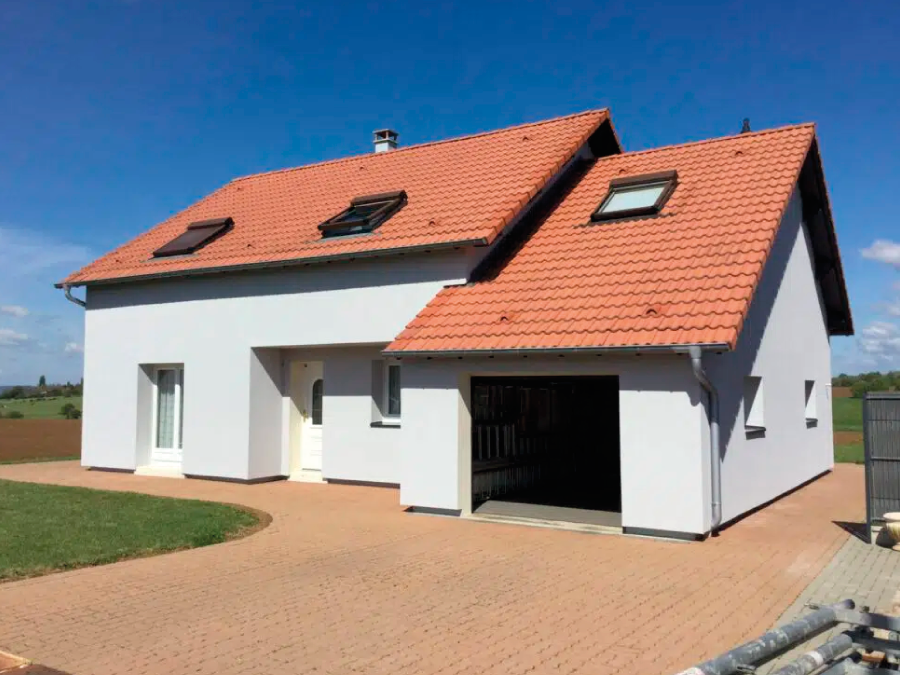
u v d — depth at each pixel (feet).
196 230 56.59
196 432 50.72
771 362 43.29
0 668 17.65
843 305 58.54
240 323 49.37
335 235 47.39
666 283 34.76
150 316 53.42
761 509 40.19
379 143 66.03
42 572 26.22
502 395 44.98
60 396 251.39
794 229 49.08
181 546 30.53
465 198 46.01
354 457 47.98
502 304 37.93
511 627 20.63
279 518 37.17
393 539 32.22
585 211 45.03
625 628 20.56
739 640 19.66
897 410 31.58
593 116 53.06
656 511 32.24
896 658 18.15
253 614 21.74
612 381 43.04
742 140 47.26
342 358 48.70
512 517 36.83
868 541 31.68
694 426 31.65
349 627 20.62
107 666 17.79
